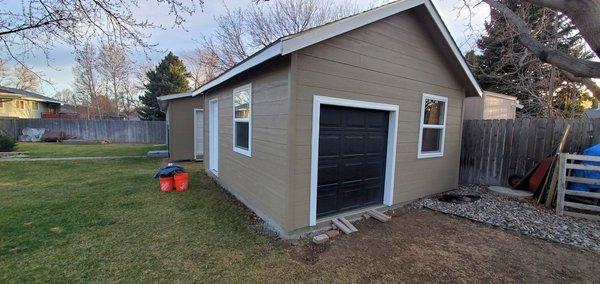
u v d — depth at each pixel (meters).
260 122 4.64
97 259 3.23
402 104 5.16
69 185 6.79
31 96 25.05
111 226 4.23
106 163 10.38
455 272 3.08
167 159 11.70
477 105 8.89
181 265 3.15
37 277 2.84
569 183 5.20
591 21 1.91
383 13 4.31
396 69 4.94
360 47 4.35
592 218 4.63
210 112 8.12
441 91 5.96
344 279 2.93
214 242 3.75
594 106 13.27
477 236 4.04
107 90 30.67
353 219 4.60
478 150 7.16
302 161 3.88
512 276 3.01
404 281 2.90
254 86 4.87
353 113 4.61
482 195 6.16
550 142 5.91
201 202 5.55
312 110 3.89
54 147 15.76
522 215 4.87
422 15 5.06
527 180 6.09
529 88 11.03
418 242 3.83
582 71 2.29
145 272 2.99
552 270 3.14
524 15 7.68
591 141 5.39
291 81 3.62
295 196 3.87
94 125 20.91
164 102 12.01
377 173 5.16
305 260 3.31
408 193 5.56
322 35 3.65
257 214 4.84
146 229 4.14
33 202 5.35
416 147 5.59
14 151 13.37
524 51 9.05
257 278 2.93
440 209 5.23
